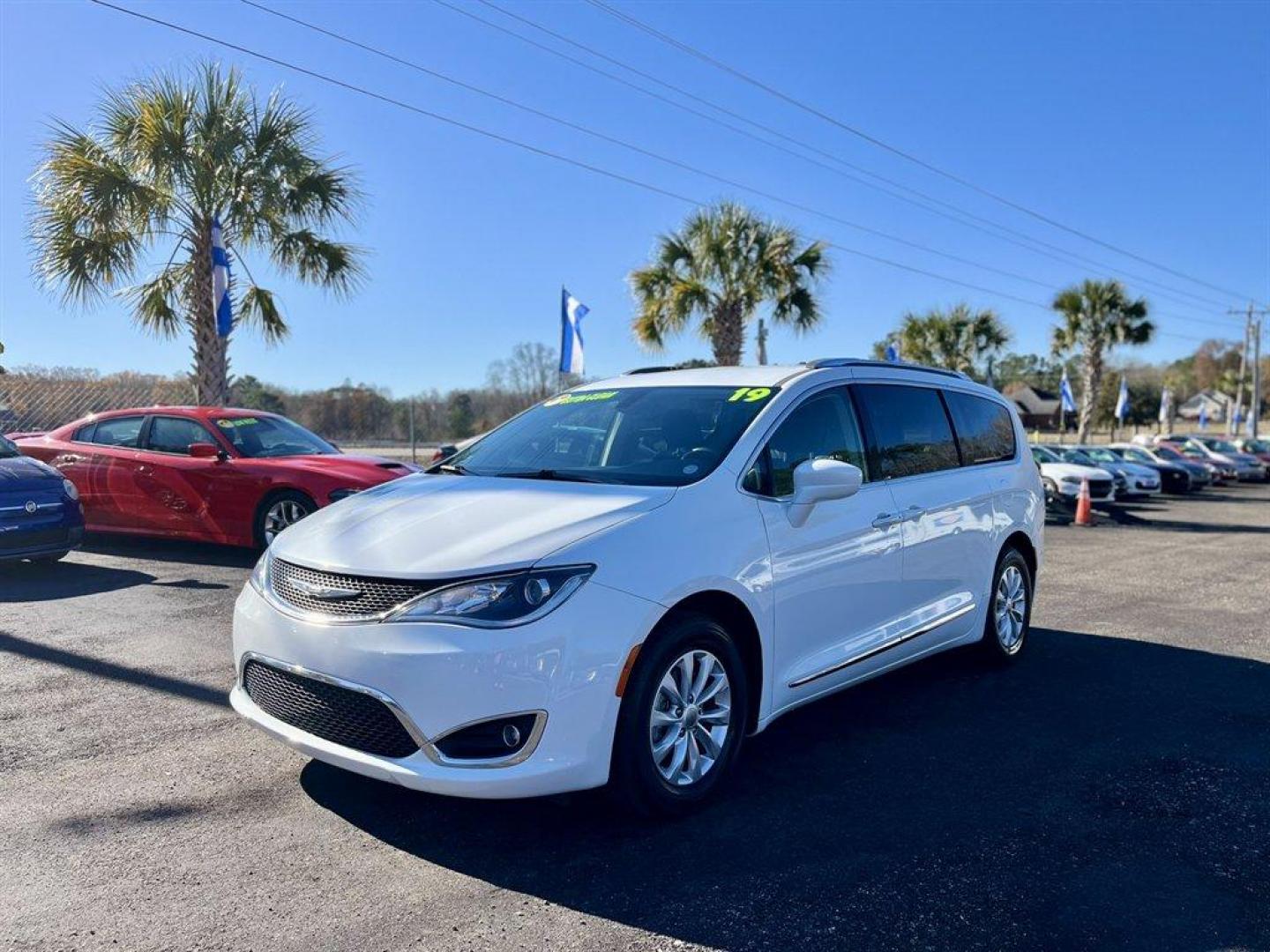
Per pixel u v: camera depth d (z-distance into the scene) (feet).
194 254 41.29
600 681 10.77
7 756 13.55
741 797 12.79
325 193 42.42
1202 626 24.47
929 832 11.81
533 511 11.98
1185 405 301.63
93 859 10.62
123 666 17.92
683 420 14.52
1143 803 12.84
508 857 10.90
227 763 13.42
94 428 31.04
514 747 10.47
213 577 26.16
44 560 27.96
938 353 97.40
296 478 27.55
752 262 58.90
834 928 9.55
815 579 13.85
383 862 10.70
